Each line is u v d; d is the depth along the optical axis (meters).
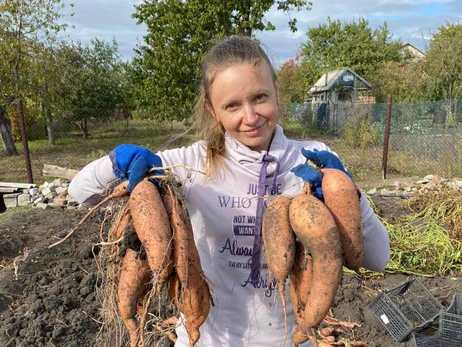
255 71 1.66
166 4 16.31
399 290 4.09
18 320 3.89
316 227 1.50
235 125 1.73
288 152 1.91
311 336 1.60
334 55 35.59
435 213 6.40
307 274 1.63
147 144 17.44
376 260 1.88
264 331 1.87
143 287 1.77
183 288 1.65
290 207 1.60
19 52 14.15
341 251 1.52
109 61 23.56
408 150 12.34
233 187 1.85
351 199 1.57
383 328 3.90
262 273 1.85
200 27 15.53
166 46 16.28
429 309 4.02
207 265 1.89
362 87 25.17
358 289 4.48
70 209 7.36
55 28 14.93
